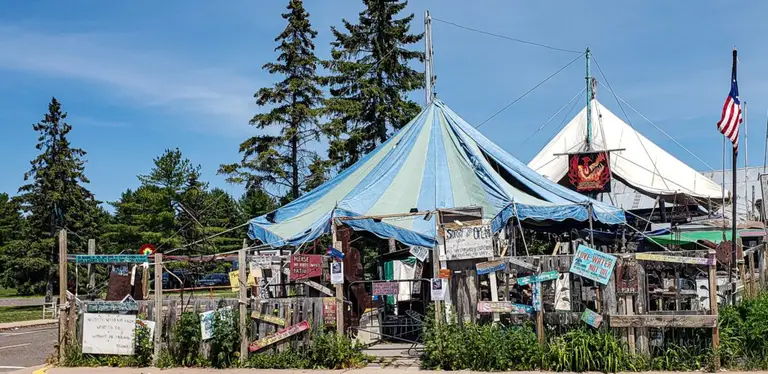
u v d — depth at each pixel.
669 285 11.94
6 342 18.56
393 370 11.21
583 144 26.70
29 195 42.53
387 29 34.81
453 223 11.77
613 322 10.77
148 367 12.25
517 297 12.79
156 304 12.52
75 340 12.85
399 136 18.91
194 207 48.47
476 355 11.03
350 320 12.83
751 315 11.15
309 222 16.67
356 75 34.97
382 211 15.46
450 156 17.38
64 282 12.95
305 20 35.12
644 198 30.27
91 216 44.94
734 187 12.49
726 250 13.14
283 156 34.88
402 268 19.31
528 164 28.45
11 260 41.97
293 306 12.09
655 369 10.59
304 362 11.74
